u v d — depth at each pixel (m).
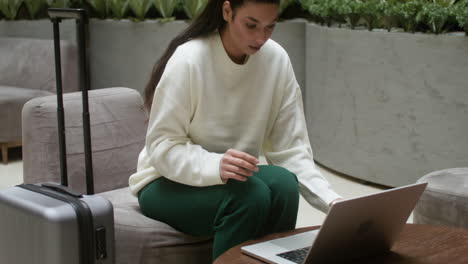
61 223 1.54
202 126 1.81
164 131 1.76
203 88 1.78
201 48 1.79
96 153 2.33
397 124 3.54
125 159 2.40
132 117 2.46
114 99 2.44
